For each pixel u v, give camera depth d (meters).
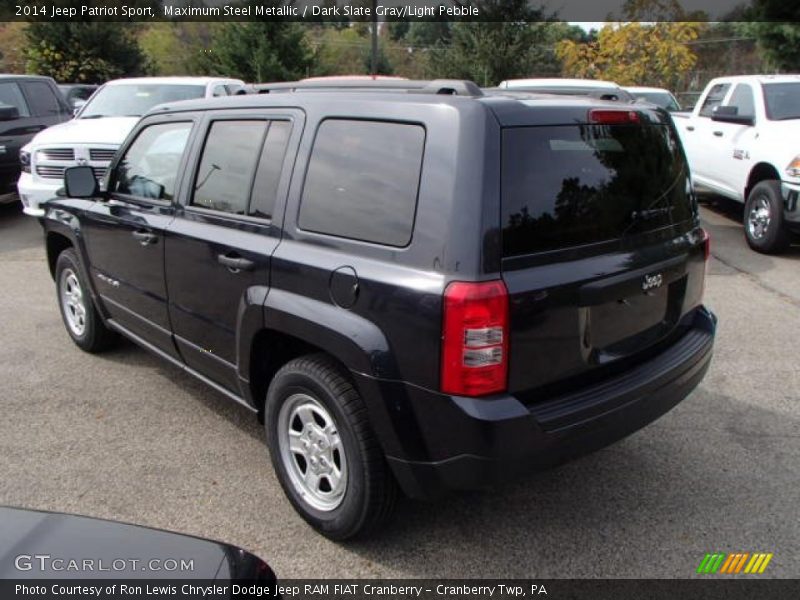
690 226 3.41
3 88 10.30
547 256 2.60
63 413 4.24
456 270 2.43
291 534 3.11
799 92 8.66
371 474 2.78
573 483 3.52
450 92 2.78
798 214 7.72
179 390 4.58
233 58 20.91
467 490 2.59
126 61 22.73
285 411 3.14
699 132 10.12
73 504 3.30
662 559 2.95
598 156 2.84
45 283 7.08
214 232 3.42
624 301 2.88
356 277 2.68
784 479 3.55
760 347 5.36
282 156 3.15
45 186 8.29
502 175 2.50
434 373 2.48
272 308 3.01
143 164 4.18
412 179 2.61
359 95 2.95
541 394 2.67
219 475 3.57
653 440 3.95
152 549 2.01
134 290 4.21
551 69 22.81
